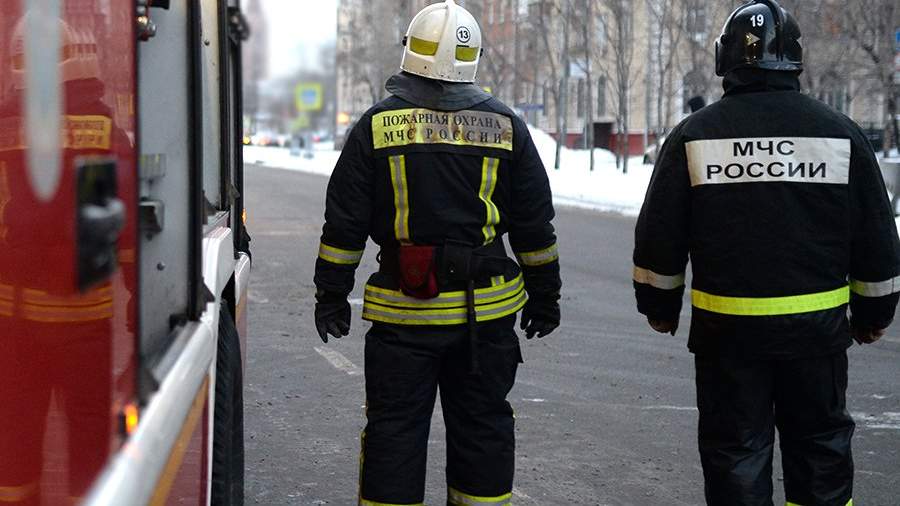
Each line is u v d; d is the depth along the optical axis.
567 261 17.39
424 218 4.69
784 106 4.51
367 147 4.70
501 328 4.84
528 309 5.16
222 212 5.10
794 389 4.62
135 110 2.43
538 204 4.88
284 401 8.57
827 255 4.48
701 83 41.31
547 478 6.76
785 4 31.78
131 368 2.36
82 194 1.93
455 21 4.72
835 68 33.03
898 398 8.91
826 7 32.12
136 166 2.42
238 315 5.27
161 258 2.94
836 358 4.58
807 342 4.48
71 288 2.04
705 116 4.58
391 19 47.03
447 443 4.99
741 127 4.50
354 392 8.89
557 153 46.94
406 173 4.68
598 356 10.39
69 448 2.21
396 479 4.77
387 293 4.79
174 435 2.56
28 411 2.23
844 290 4.58
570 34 60.19
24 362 2.22
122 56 2.38
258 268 16.38
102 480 2.04
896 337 11.53
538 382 9.30
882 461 7.21
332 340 10.90
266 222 24.03
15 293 2.20
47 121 2.06
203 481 3.44
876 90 33.25
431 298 4.70
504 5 59.56
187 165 3.32
